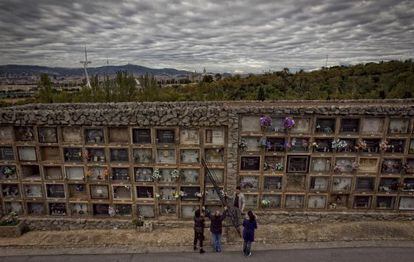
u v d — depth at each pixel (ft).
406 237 23.52
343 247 22.26
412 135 24.94
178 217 27.14
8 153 26.17
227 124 24.89
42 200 26.91
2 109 28.99
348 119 25.26
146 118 24.88
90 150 26.48
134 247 22.91
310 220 26.43
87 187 26.68
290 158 26.22
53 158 26.84
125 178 26.84
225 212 24.32
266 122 24.54
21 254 22.17
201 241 21.65
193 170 26.78
